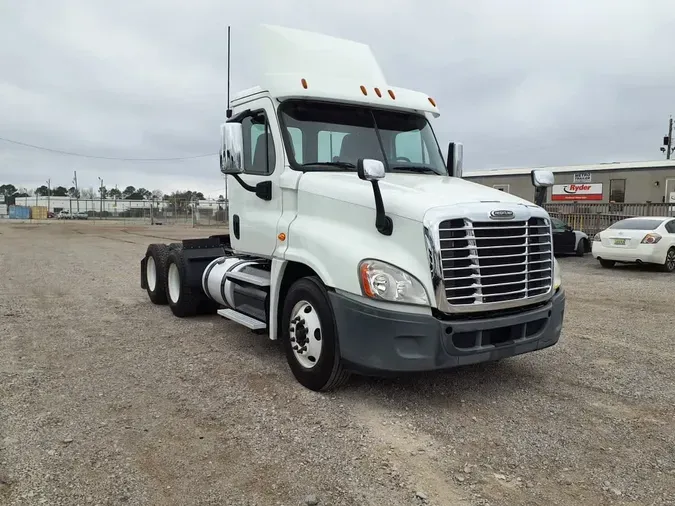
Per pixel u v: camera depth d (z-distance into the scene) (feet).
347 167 17.79
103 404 15.06
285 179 17.39
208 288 23.21
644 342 22.18
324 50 19.08
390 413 14.49
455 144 20.38
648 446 12.76
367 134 18.47
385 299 13.64
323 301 15.17
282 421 13.96
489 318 14.07
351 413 14.47
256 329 18.13
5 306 28.50
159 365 18.54
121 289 34.47
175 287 26.21
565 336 23.17
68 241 79.71
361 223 14.87
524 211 14.78
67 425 13.66
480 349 13.97
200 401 15.30
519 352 14.94
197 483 11.03
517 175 109.91
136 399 15.44
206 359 19.22
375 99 18.57
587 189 103.50
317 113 17.94
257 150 19.12
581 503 10.41
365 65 19.75
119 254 58.49
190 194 208.85
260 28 19.26
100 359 19.21
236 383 16.74
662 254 47.32
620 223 51.49
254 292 18.99
